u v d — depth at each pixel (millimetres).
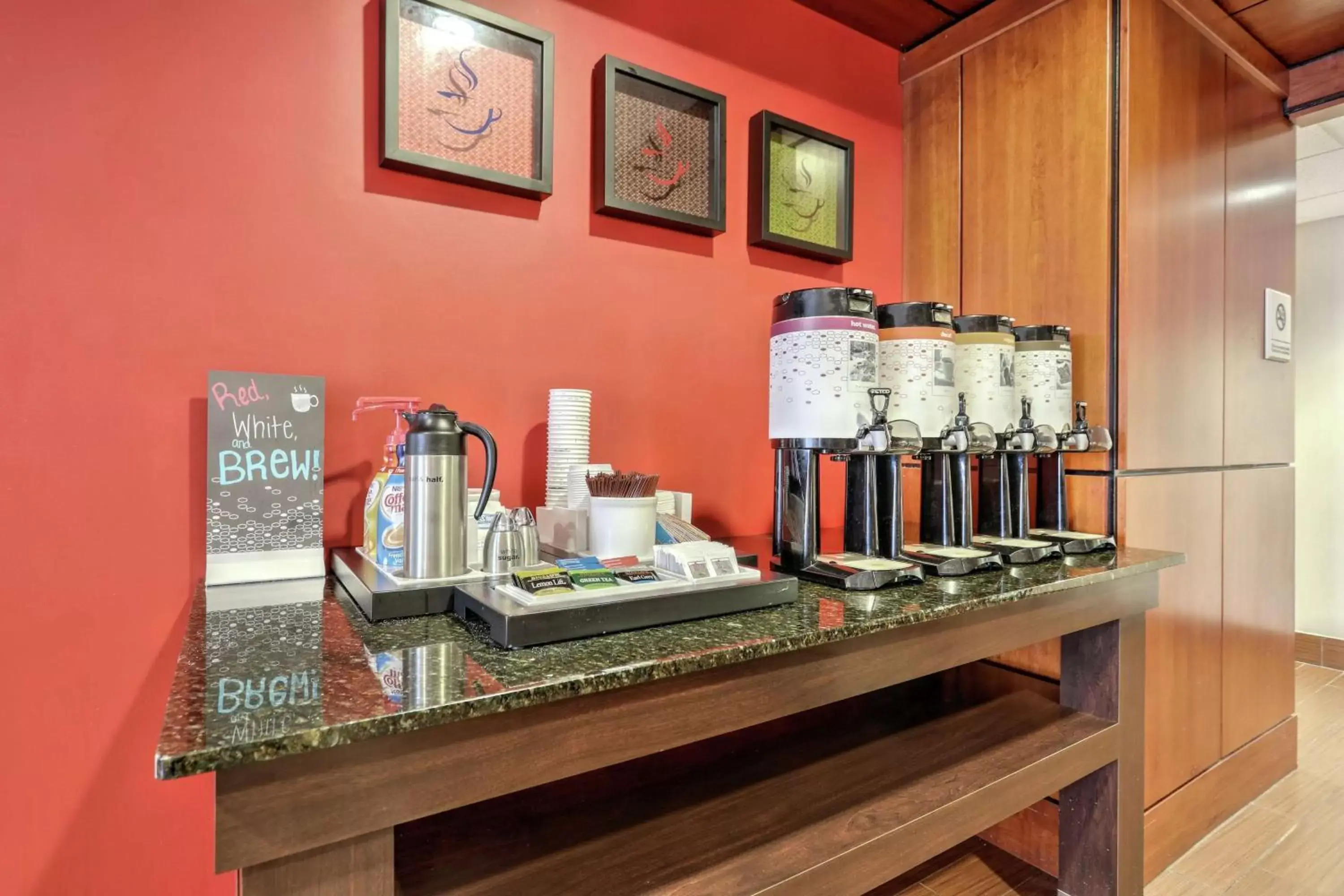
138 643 1139
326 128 1288
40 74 1079
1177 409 1858
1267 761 2174
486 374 1442
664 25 1692
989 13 1979
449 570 1013
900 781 1221
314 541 1211
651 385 1670
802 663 946
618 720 792
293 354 1256
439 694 666
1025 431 1524
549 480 1424
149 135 1149
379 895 663
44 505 1076
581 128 1565
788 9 1938
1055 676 1705
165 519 1159
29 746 1068
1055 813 1686
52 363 1083
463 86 1383
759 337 1861
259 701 643
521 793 1218
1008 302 1948
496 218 1459
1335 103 2219
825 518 2051
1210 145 1998
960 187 2070
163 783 1156
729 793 1190
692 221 1684
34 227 1072
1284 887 1682
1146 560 1480
